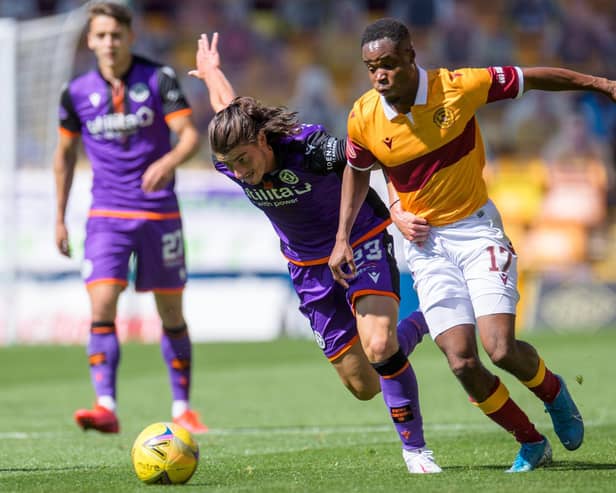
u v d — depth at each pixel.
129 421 30.77
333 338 21.34
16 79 54.97
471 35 79.19
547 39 80.38
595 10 81.50
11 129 53.97
